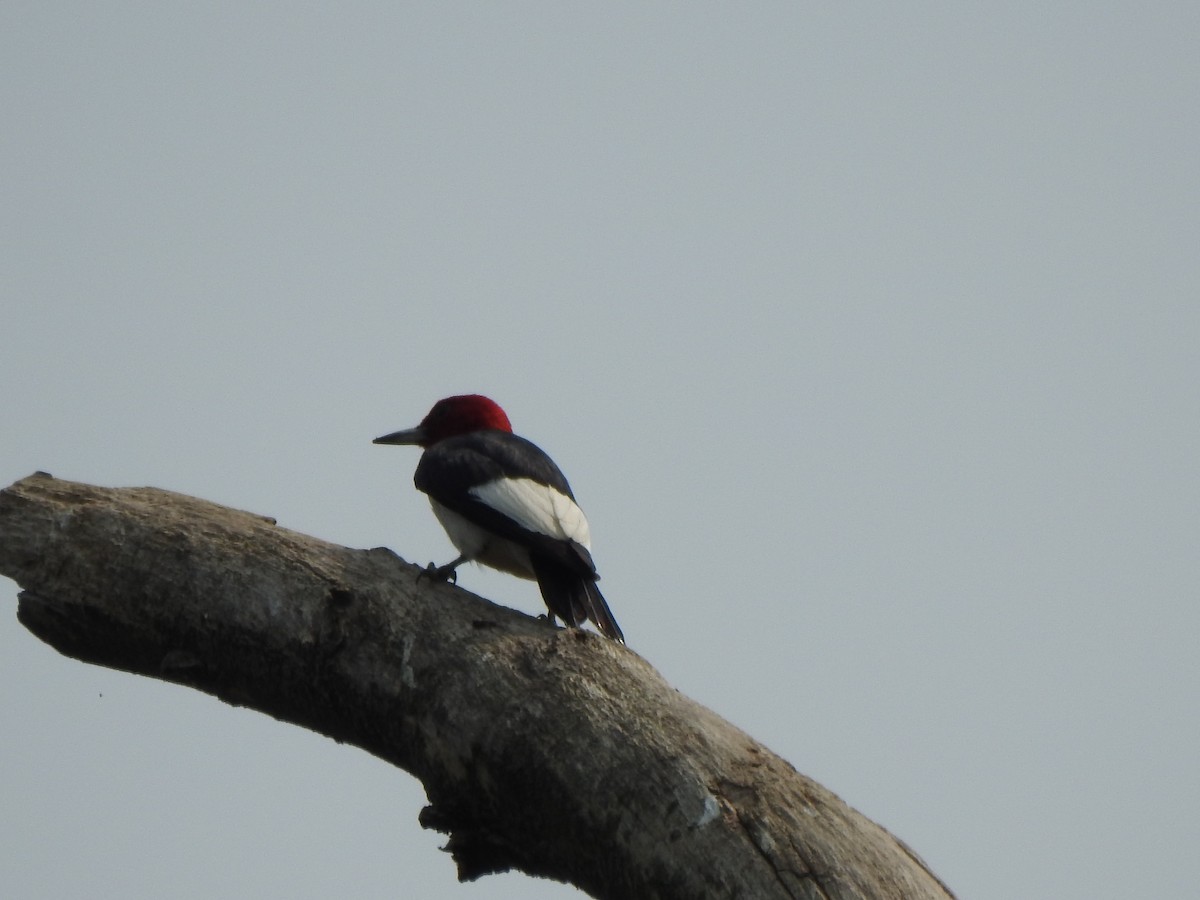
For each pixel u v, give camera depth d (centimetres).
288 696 1254
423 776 1204
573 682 1161
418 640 1209
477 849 1198
